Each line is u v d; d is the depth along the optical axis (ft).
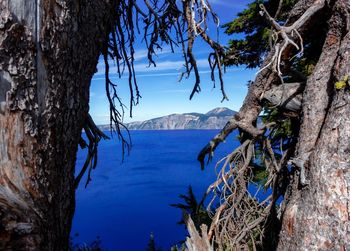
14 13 5.36
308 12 13.52
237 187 18.85
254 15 21.33
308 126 12.23
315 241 9.89
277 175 17.12
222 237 17.11
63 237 7.12
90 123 10.12
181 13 14.97
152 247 28.84
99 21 8.04
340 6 12.20
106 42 11.69
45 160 6.11
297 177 11.71
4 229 5.06
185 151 359.05
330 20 12.91
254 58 22.36
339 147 10.05
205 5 14.01
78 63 7.09
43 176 6.06
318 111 12.09
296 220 10.78
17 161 5.55
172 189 142.10
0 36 5.24
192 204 21.50
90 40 7.64
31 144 5.75
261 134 18.85
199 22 14.73
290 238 10.89
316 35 16.07
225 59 17.26
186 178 169.17
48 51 5.96
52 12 6.02
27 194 5.66
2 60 5.30
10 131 5.46
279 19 20.85
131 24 12.93
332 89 11.75
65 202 7.18
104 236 78.23
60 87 6.39
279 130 19.72
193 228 15.99
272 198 17.04
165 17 14.85
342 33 12.33
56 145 6.43
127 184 160.25
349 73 10.64
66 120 6.79
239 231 17.43
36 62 5.76
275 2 20.27
